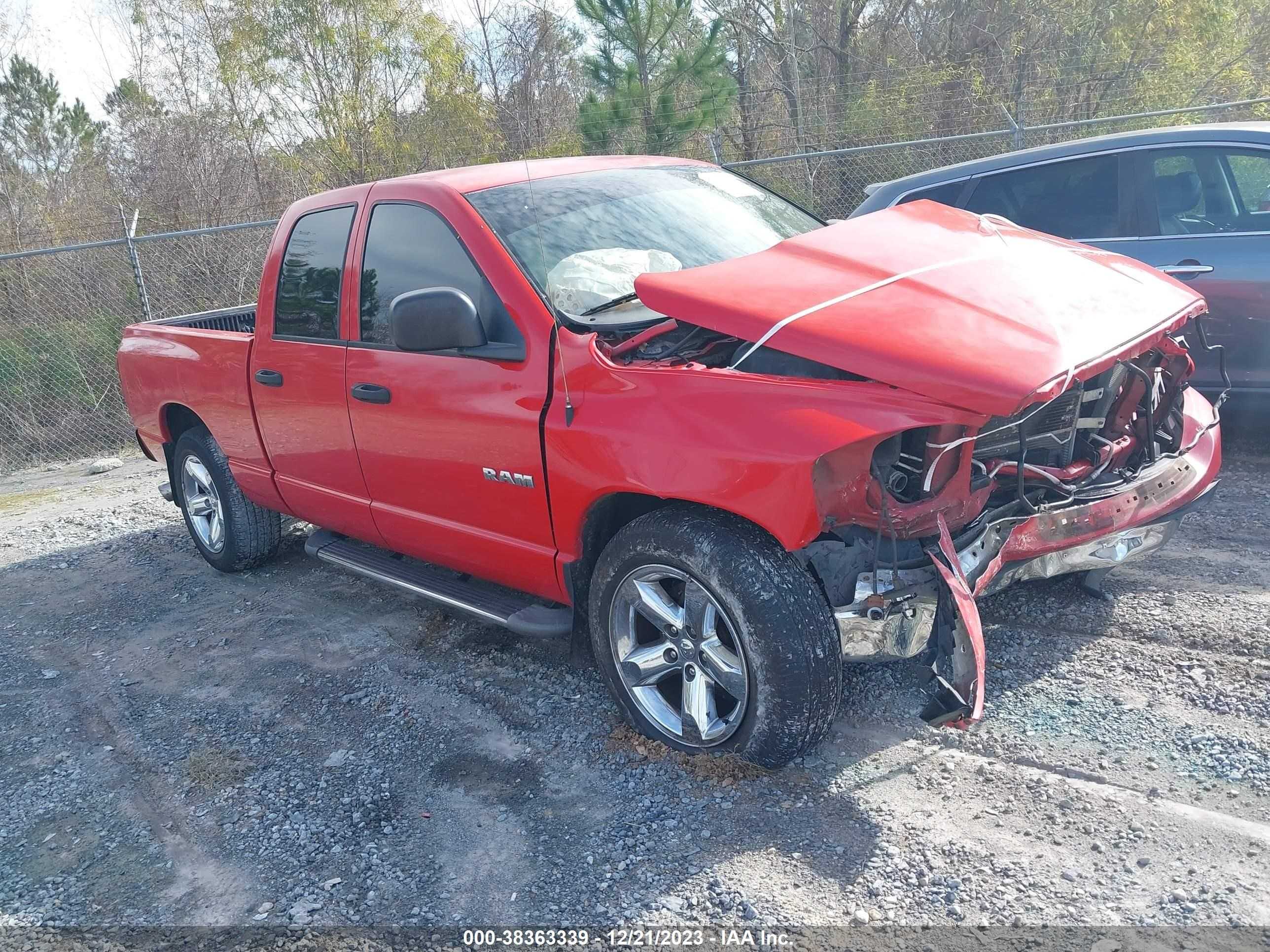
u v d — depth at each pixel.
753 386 2.94
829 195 15.01
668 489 3.01
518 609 3.80
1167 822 2.75
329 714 4.00
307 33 22.53
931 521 2.92
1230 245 5.46
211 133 21.88
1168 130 5.79
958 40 21.02
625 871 2.83
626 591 3.30
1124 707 3.31
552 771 3.37
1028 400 2.66
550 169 4.18
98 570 6.29
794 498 2.75
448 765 3.51
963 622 2.76
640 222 3.98
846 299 3.10
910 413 2.71
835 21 22.05
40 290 13.60
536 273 3.58
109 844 3.33
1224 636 3.65
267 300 4.67
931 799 2.96
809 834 2.87
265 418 4.75
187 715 4.16
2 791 3.76
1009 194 6.23
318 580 5.55
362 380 4.08
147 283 13.86
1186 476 3.59
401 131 23.31
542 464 3.41
